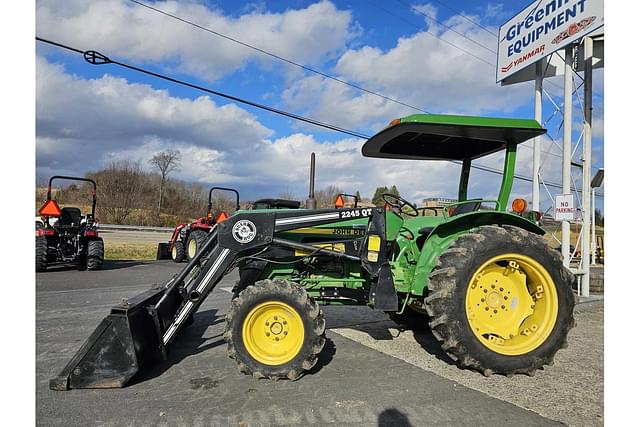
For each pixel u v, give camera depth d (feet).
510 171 12.68
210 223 40.11
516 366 10.82
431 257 11.92
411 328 15.74
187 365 11.69
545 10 24.84
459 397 9.57
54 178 33.30
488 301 11.58
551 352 11.07
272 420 8.47
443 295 10.83
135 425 8.29
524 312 11.61
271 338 10.95
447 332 10.80
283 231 12.00
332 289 12.93
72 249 34.42
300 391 9.91
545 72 27.78
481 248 11.15
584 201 23.93
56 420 8.48
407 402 9.30
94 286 26.53
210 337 14.52
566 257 24.04
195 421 8.44
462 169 15.60
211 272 11.87
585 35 21.85
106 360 10.08
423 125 11.51
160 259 45.50
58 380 9.90
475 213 11.93
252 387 10.14
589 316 18.37
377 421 8.42
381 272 11.68
